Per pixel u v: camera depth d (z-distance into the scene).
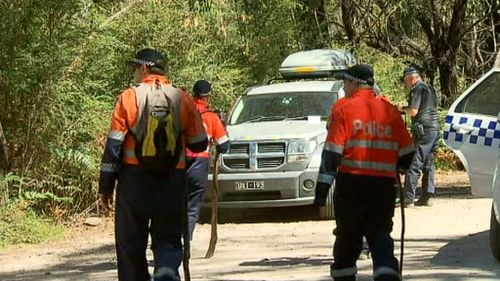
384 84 46.94
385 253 15.45
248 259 22.55
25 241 27.58
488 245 23.67
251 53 42.09
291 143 29.23
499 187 20.16
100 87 32.12
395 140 15.73
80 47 31.09
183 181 15.06
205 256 23.00
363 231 15.81
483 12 52.00
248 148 29.47
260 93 32.66
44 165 30.31
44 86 29.47
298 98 32.00
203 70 37.53
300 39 47.00
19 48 29.14
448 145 23.42
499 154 21.52
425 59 52.47
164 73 15.36
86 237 28.27
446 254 22.34
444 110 45.50
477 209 31.41
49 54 29.08
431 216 29.92
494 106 23.12
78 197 31.08
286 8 43.94
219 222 30.80
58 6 29.38
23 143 30.11
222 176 29.53
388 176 15.61
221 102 38.31
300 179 29.14
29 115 29.91
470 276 19.12
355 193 15.57
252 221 30.77
